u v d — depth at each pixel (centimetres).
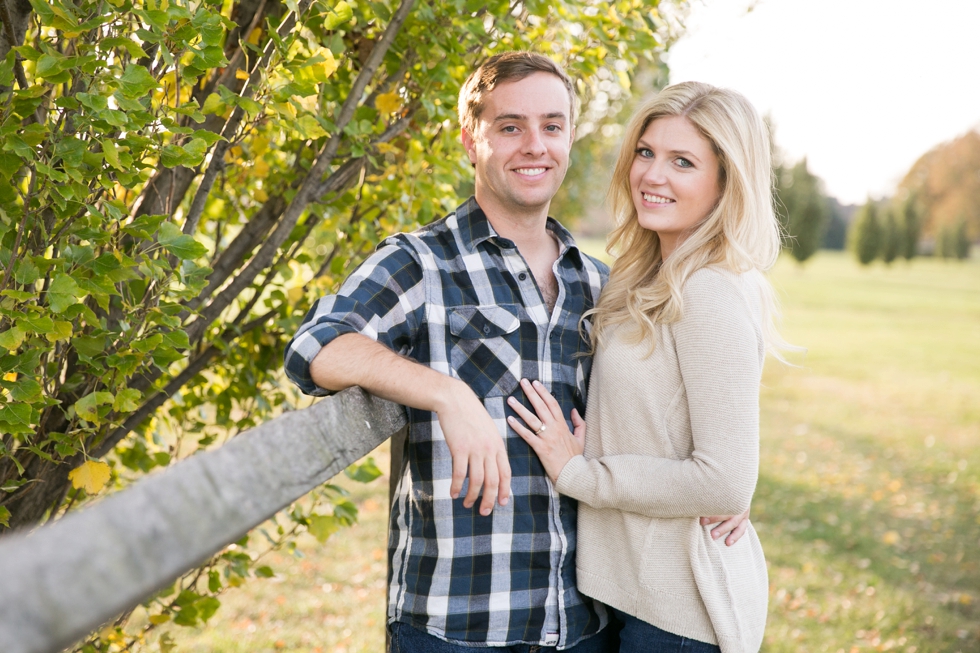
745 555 188
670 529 178
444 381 151
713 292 176
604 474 176
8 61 156
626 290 195
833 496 782
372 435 144
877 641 481
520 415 180
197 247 181
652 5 279
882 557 628
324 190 237
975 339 1966
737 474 167
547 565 179
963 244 4541
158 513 79
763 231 192
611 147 677
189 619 249
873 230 4250
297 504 263
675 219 192
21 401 164
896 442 1009
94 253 184
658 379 180
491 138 194
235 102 187
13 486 192
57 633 65
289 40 196
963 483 838
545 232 206
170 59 167
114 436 222
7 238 176
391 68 245
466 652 171
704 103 189
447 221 194
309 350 153
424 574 173
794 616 513
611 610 193
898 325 2211
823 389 1354
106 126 165
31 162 166
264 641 430
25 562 63
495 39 258
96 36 183
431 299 180
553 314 193
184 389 272
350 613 477
